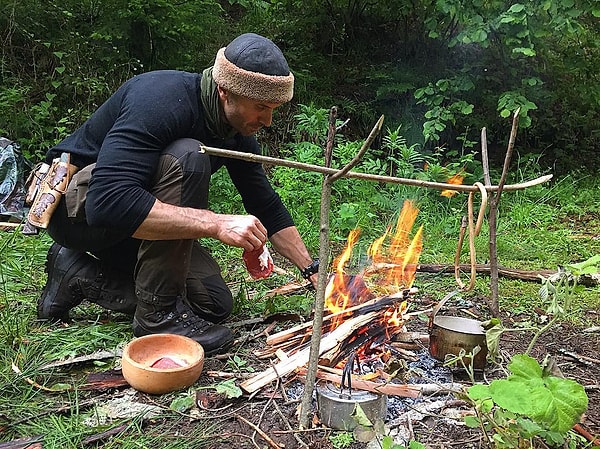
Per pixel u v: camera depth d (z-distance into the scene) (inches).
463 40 213.5
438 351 86.5
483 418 70.6
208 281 98.3
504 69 245.3
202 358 82.2
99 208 81.2
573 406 57.8
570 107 266.8
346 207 168.7
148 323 90.9
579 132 266.8
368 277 109.3
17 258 132.3
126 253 98.7
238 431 72.3
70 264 99.1
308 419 72.2
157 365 82.2
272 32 277.1
